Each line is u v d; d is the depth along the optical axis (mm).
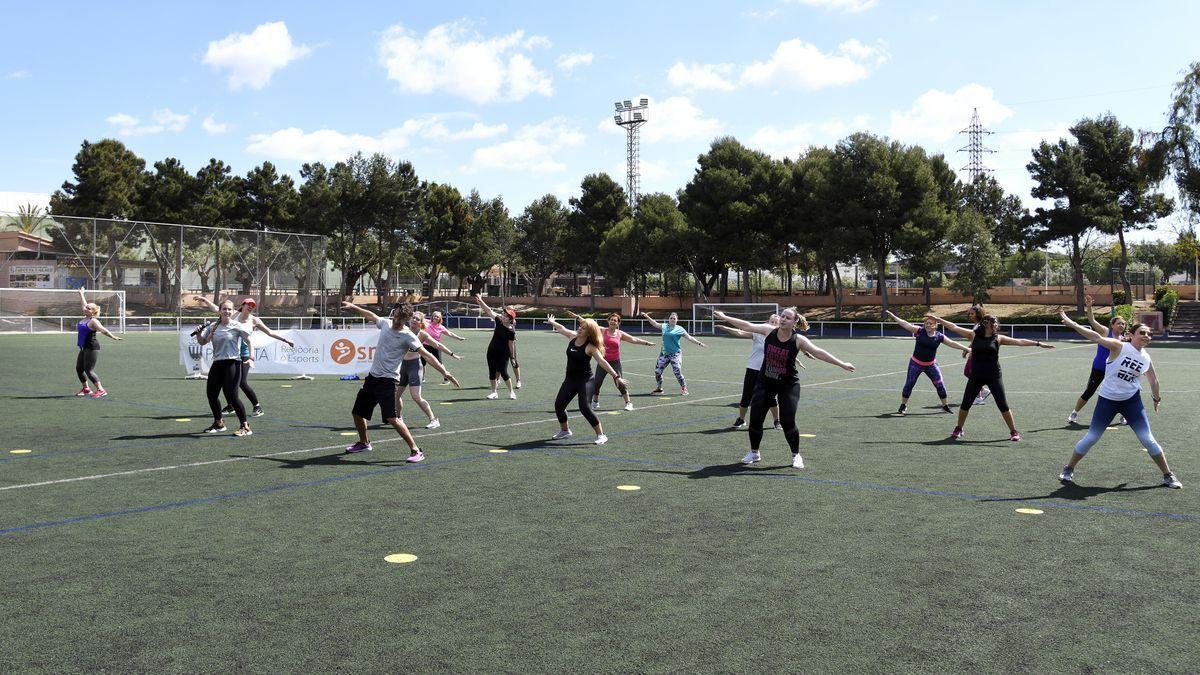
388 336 9664
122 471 8992
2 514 7047
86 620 4605
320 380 20516
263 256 53938
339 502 7535
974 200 77188
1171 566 5660
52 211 75938
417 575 5418
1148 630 4527
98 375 21156
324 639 4348
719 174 68062
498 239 100375
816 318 65875
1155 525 6758
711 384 19688
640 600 4957
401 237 82312
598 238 82875
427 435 11695
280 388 18438
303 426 12547
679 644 4305
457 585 5215
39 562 5664
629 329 63312
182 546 6070
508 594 5051
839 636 4422
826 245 61062
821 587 5203
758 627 4543
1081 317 58875
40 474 8820
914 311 68812
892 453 10258
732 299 80688
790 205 68312
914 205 60531
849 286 98500
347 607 4820
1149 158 49250
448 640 4344
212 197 77250
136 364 24641
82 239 47062
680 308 81625
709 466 9359
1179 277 97250
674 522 6824
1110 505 7469
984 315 11188
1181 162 48000
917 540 6281
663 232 71875
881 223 60625
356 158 78688
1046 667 4055
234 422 13000
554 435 11695
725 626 4555
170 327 49781
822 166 66625
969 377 11375
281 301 54750
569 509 7277
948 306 70938
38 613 4711
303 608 4801
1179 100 47750
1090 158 60719
